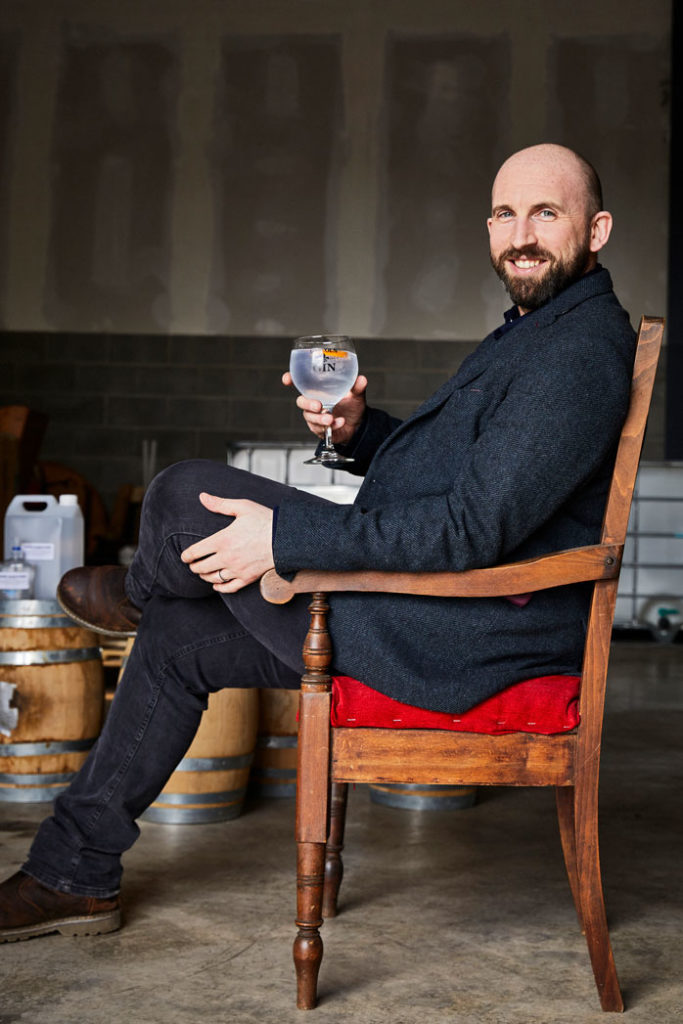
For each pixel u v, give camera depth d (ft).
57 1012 4.49
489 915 5.90
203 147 26.96
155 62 27.09
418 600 4.65
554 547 4.81
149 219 26.86
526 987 4.86
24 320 26.73
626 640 22.66
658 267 26.30
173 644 5.29
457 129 26.76
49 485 22.47
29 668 8.13
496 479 4.40
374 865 6.89
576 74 26.71
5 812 7.88
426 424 5.06
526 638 4.70
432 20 26.91
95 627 5.71
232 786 7.88
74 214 26.86
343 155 26.84
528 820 8.24
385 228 26.73
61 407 26.63
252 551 4.60
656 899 6.27
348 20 26.99
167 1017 4.45
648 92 26.55
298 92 26.96
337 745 4.56
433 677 4.55
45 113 26.99
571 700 4.63
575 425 4.43
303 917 4.57
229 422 26.58
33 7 27.12
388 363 26.61
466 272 26.63
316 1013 4.52
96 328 26.71
